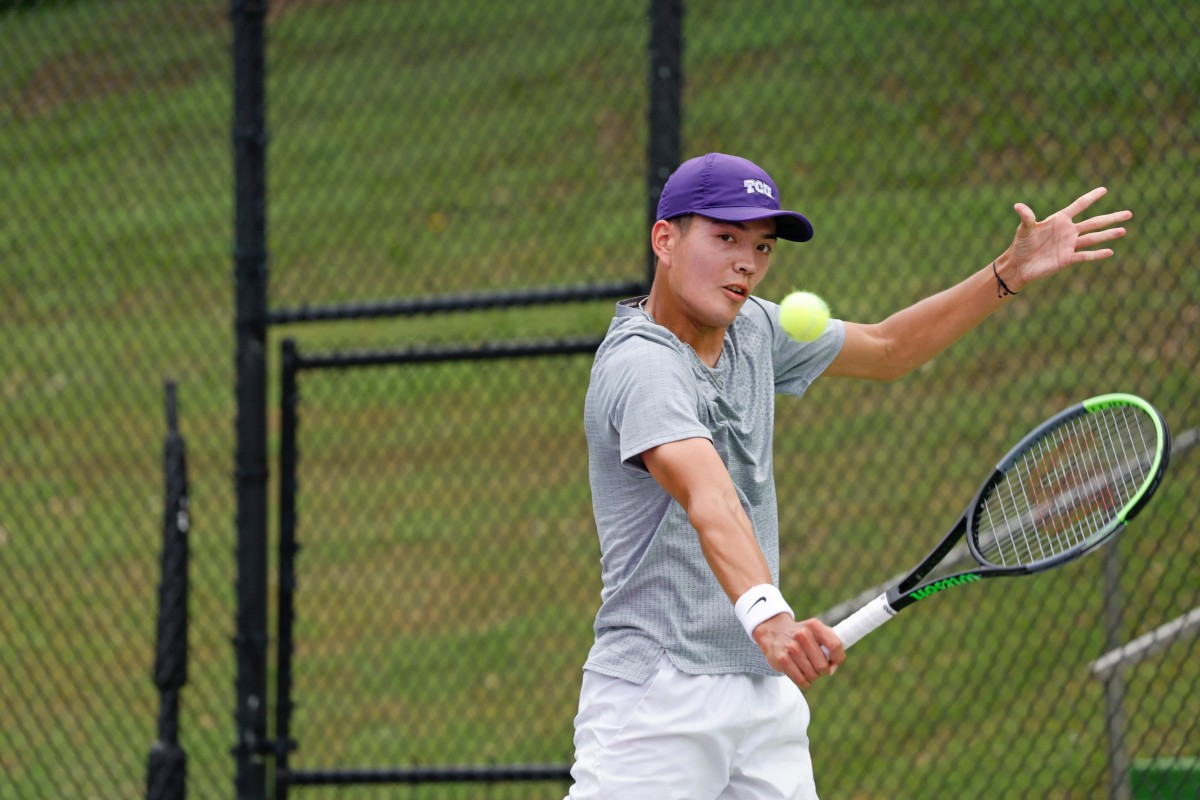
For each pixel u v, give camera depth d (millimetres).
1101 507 12320
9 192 38375
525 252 39094
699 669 10508
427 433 32625
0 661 25766
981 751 20203
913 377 29594
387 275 39000
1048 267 11984
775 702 10820
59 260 39875
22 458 33469
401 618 26422
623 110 44281
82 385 35875
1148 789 16484
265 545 17094
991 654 22203
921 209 34500
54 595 28094
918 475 27016
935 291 31094
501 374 34188
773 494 11016
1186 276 29453
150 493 31547
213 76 42250
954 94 38250
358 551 28797
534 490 29781
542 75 45812
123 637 26375
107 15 31281
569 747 21828
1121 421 13469
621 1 46938
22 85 30188
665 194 10680
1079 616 22109
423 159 43906
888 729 20438
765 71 40594
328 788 21719
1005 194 34000
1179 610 21703
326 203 42656
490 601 26641
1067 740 19969
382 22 46906
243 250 17047
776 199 10578
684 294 10469
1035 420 27656
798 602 24219
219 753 23078
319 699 24047
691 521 9594
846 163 37406
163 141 42156
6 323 38375
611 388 10281
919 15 41344
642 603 10641
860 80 40312
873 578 24516
